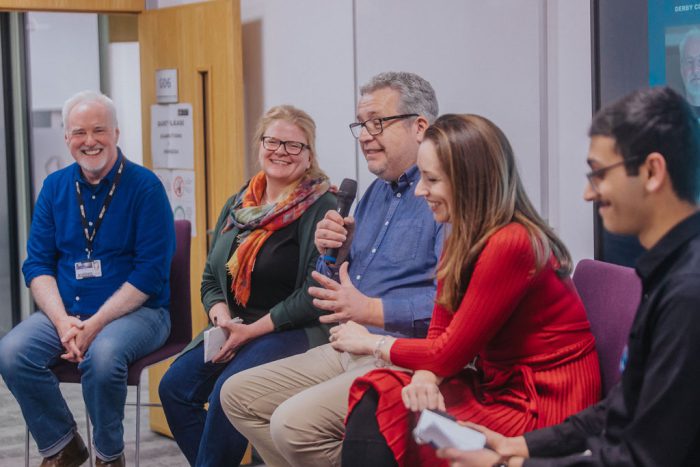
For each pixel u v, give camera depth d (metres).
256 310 3.14
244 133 4.18
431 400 2.00
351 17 3.59
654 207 1.54
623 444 1.54
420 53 3.30
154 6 4.52
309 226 3.07
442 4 3.19
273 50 4.05
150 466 3.72
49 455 3.27
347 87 3.65
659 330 1.50
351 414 2.12
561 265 2.08
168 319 3.46
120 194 3.39
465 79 3.14
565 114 2.84
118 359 3.14
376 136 2.68
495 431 2.00
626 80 2.62
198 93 4.11
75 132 3.31
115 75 6.41
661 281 1.53
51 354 3.26
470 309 2.05
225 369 2.94
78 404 4.72
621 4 2.62
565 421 1.85
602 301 2.20
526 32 2.92
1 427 4.31
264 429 2.75
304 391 2.54
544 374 2.05
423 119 2.69
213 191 4.09
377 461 2.07
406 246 2.62
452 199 2.10
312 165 3.17
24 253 6.32
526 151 2.95
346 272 2.53
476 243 2.06
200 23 4.05
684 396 1.46
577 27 2.78
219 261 3.18
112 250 3.39
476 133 2.09
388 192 2.78
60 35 6.30
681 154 1.51
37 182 6.38
